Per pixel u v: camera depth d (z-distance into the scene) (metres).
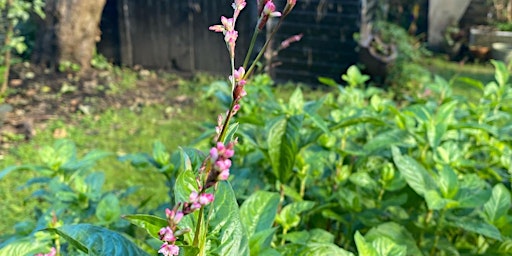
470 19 2.55
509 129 0.61
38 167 0.55
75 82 1.84
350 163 0.61
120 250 0.30
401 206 0.56
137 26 2.05
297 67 1.96
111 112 1.64
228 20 0.27
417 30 2.60
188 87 1.88
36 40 1.93
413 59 2.25
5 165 1.27
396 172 0.53
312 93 1.88
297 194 0.50
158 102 1.73
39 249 0.42
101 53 2.09
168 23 2.02
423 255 0.49
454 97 0.67
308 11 1.90
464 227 0.46
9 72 1.85
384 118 0.64
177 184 0.27
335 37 1.91
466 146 0.60
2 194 1.13
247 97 0.69
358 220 0.54
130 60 2.08
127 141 1.45
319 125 0.49
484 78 2.16
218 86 0.74
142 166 0.58
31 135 1.45
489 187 0.51
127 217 0.27
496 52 2.35
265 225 0.40
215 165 0.24
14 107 1.63
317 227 0.57
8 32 1.67
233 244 0.30
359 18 1.87
